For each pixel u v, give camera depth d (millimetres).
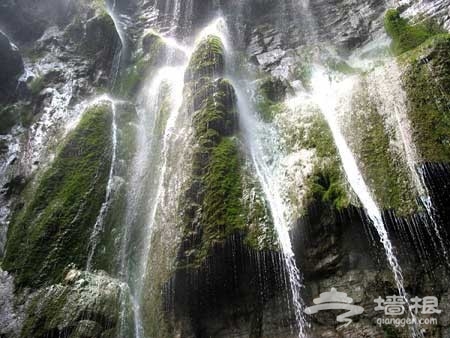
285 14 15836
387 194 7656
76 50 14750
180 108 10734
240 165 8820
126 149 11234
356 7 14508
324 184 8156
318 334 7172
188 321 7605
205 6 16609
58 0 16609
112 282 8703
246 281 7562
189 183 8531
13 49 13602
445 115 7891
